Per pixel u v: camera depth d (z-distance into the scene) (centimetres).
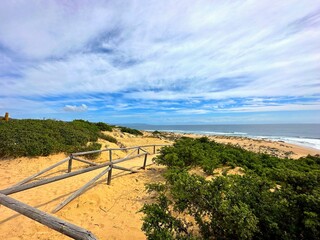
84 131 1292
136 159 1054
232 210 237
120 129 2509
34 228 345
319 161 910
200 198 279
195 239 248
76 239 175
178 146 930
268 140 3272
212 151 913
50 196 488
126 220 400
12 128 950
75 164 802
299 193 259
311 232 219
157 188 359
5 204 234
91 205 452
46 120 1317
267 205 263
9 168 684
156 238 236
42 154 813
